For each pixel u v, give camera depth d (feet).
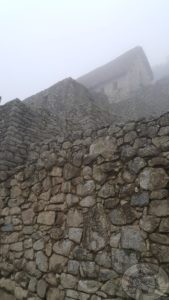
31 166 15.80
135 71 79.51
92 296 11.21
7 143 18.88
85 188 12.80
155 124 11.30
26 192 15.58
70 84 39.93
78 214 12.71
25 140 20.30
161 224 10.09
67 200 13.35
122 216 11.20
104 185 12.14
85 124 25.70
